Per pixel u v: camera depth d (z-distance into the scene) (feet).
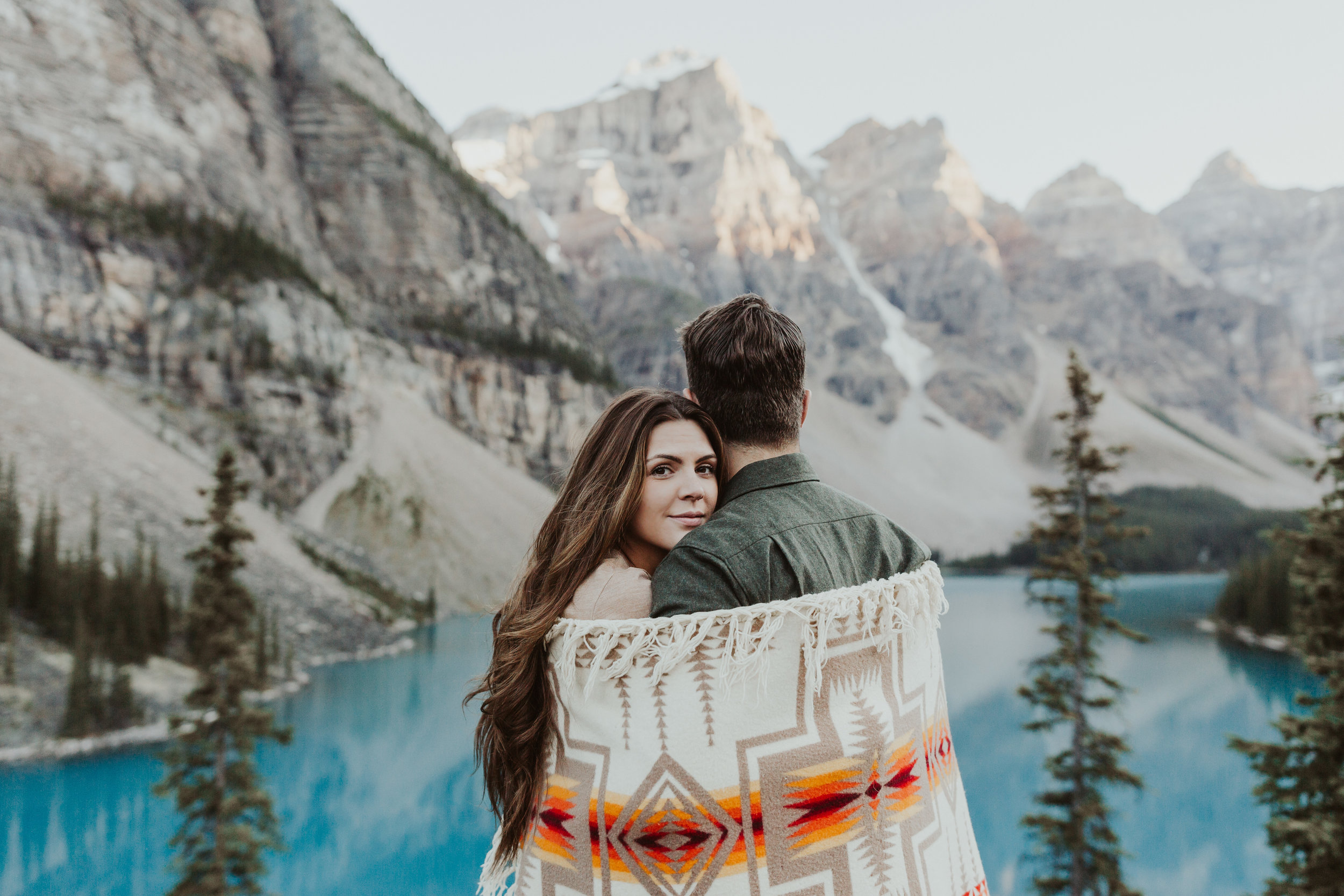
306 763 127.95
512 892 5.78
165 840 96.58
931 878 5.39
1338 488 40.73
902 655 5.64
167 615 143.13
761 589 5.10
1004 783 152.35
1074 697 60.59
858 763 5.09
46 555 139.44
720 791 4.93
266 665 153.07
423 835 110.22
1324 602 40.14
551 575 5.89
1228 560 591.78
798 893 4.87
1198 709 197.47
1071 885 59.57
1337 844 34.63
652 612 5.26
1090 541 61.62
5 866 88.79
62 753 110.83
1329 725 37.09
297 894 93.09
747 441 6.00
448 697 159.53
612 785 5.12
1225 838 133.39
